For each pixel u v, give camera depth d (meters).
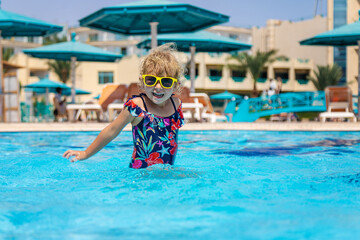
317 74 37.41
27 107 18.55
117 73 38.91
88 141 5.79
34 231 1.32
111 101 12.30
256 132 7.52
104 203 1.72
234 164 3.08
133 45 45.59
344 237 1.18
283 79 41.28
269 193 1.94
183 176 2.32
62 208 1.63
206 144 5.15
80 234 1.27
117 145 4.82
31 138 6.35
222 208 1.60
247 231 1.26
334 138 6.04
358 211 1.54
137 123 2.65
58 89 15.32
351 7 36.00
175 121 2.72
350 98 10.83
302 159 3.48
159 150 2.64
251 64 36.66
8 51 39.16
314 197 1.84
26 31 12.89
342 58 38.47
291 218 1.42
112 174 2.46
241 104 14.48
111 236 1.24
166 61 2.50
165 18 11.75
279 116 16.55
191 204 1.69
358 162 3.28
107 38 46.72
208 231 1.27
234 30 47.31
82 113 14.43
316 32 41.66
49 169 2.81
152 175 2.33
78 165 2.99
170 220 1.42
